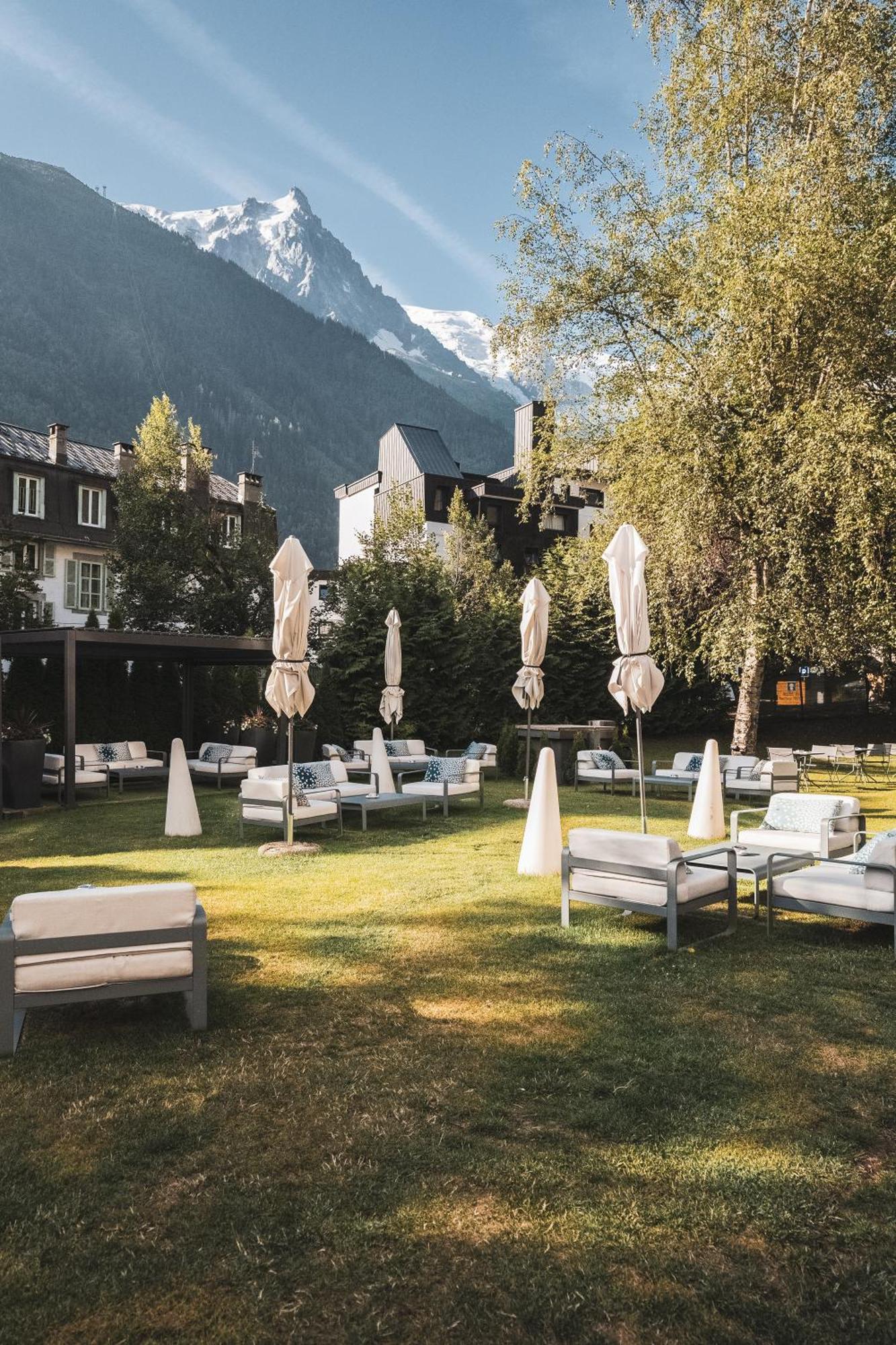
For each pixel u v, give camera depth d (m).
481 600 27.56
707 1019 4.13
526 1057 3.68
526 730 15.67
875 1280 2.27
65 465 31.39
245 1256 2.37
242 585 24.23
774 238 14.04
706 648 17.50
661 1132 3.05
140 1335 2.09
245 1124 3.11
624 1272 2.31
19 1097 3.33
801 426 13.53
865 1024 4.07
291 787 8.70
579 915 6.08
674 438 14.89
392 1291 2.24
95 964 3.81
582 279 15.94
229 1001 4.37
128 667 18.50
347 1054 3.72
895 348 13.62
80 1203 2.62
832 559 13.92
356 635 19.00
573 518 39.41
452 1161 2.86
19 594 18.52
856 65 14.01
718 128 15.34
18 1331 2.10
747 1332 2.11
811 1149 2.93
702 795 9.48
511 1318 2.15
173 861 8.11
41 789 13.35
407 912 6.15
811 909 5.41
